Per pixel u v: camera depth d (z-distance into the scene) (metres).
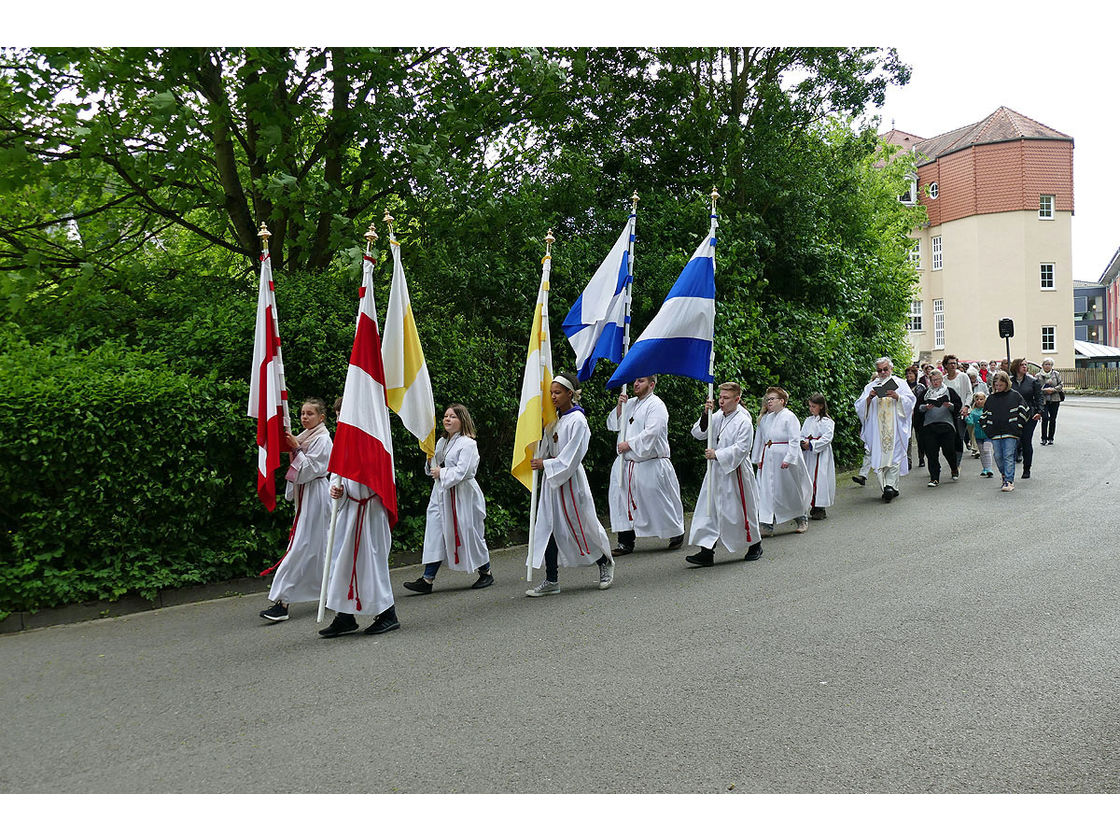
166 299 11.24
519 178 13.64
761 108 17.48
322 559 7.38
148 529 7.97
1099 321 81.38
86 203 12.12
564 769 4.20
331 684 5.54
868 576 8.13
